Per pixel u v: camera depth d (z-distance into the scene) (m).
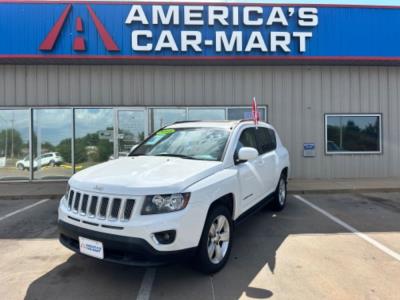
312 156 12.11
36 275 4.14
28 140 11.79
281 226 6.18
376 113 12.31
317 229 6.00
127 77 11.77
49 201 8.79
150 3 10.99
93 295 3.64
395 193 9.72
